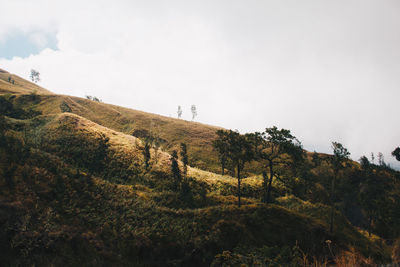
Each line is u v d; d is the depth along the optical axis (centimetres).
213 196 5116
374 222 5178
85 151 5991
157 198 4369
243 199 5041
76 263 1736
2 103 8119
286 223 3088
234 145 4569
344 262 621
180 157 10100
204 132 14338
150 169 6134
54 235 1897
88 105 15625
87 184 3453
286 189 5988
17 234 1684
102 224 2570
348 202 6216
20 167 3016
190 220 3067
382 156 10025
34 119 7106
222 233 2738
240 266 1365
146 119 15388
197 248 2416
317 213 4216
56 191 2869
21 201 2270
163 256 2258
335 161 3681
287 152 4316
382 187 6588
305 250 2486
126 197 3638
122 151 6612
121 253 2133
